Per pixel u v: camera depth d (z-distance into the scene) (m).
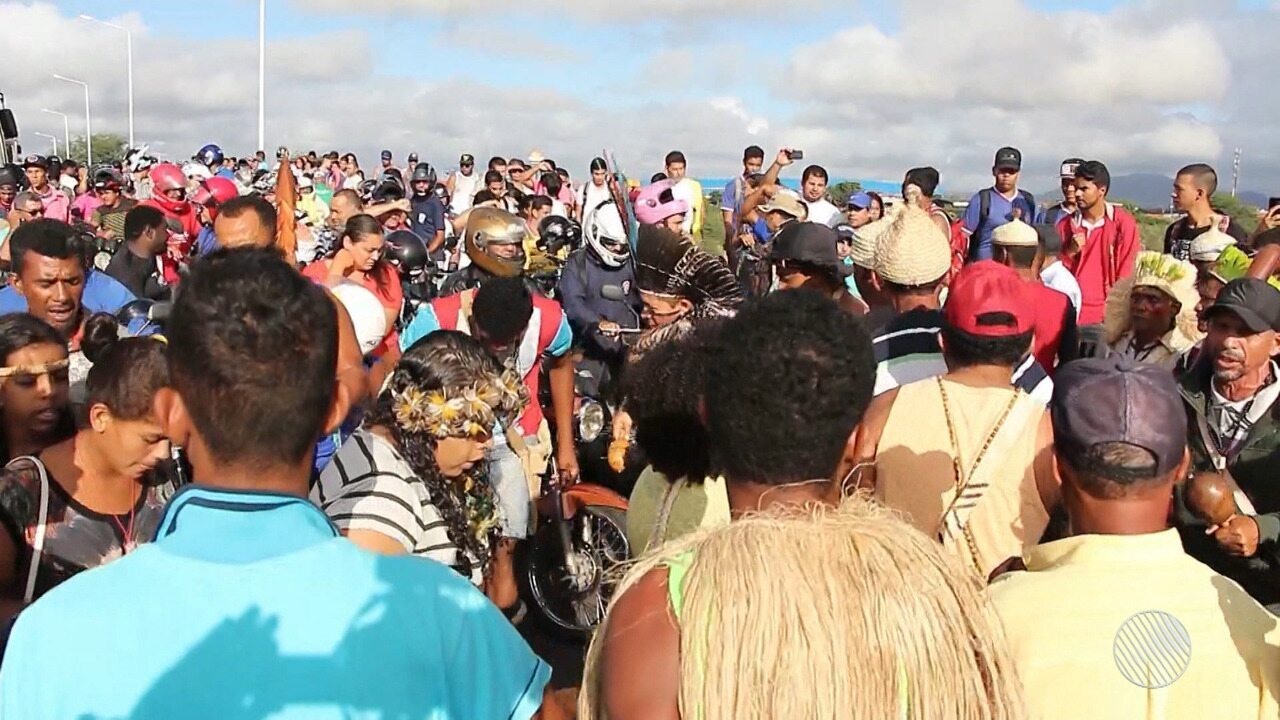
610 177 5.22
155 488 2.92
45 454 2.78
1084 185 7.76
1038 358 4.39
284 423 1.63
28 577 2.67
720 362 1.86
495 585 4.07
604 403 5.79
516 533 4.05
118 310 4.59
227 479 1.65
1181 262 4.64
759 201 8.94
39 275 4.06
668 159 11.59
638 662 1.60
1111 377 1.95
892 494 2.82
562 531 5.40
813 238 4.28
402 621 1.63
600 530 5.47
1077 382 1.98
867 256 4.59
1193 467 3.72
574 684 5.06
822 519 1.67
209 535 1.61
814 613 1.54
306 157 23.73
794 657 1.52
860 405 1.83
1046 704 1.84
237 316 1.60
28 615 1.60
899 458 2.82
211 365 1.59
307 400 1.65
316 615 1.59
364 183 18.75
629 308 5.99
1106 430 1.91
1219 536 3.05
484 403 2.91
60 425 3.18
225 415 1.60
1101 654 1.84
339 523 2.77
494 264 5.56
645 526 2.90
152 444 2.71
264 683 1.54
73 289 4.15
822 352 1.80
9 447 3.14
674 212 5.92
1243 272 4.85
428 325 4.81
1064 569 1.94
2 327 3.10
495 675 1.72
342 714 1.56
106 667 1.54
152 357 2.67
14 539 2.65
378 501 2.81
